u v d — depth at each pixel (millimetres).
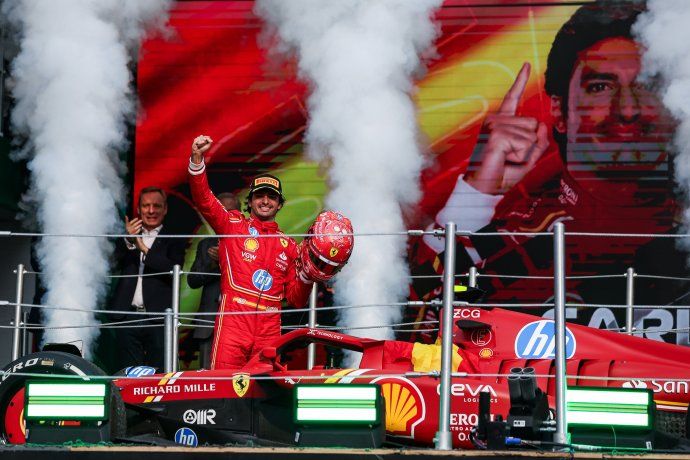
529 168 27469
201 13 28281
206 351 23016
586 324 26953
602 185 27281
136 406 17156
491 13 27688
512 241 27297
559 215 27328
